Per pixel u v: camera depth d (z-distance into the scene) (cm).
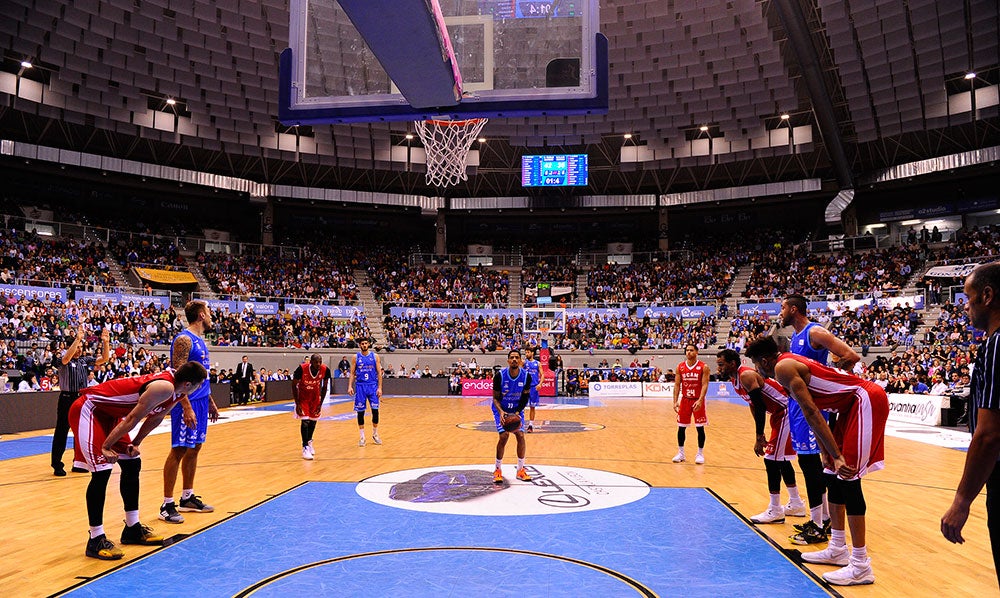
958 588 366
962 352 1677
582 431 1247
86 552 422
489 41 729
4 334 1923
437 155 2175
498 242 4003
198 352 556
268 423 1415
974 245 2789
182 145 3056
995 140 2880
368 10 528
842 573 371
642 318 3148
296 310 3016
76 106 2572
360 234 3916
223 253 3269
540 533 477
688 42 2481
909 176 2994
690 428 1316
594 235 4016
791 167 3394
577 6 727
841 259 3184
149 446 995
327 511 549
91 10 2181
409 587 358
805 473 467
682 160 3272
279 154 3095
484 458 874
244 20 2362
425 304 3309
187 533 476
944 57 2366
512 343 3005
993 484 228
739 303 3078
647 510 555
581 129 3056
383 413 1708
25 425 1227
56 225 2889
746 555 424
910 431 1281
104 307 2367
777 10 2102
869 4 2173
